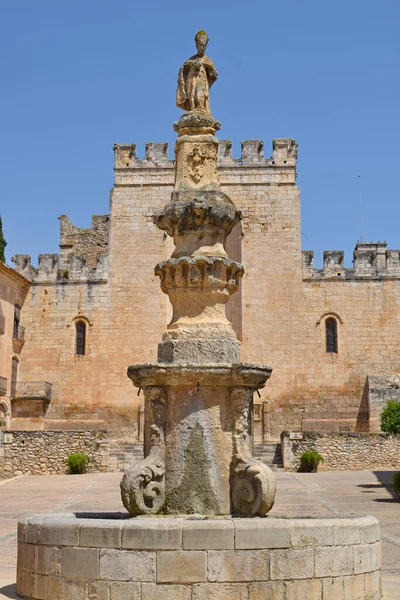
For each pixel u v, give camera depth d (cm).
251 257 5778
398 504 2794
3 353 5356
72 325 5750
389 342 5628
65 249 7369
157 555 1055
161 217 1500
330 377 5600
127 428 5591
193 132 1554
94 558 1074
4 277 5347
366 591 1143
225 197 1530
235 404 1332
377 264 5744
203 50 1611
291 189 5866
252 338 5659
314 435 4744
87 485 3716
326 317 5678
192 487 1302
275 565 1068
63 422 5616
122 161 5969
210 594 1045
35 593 1124
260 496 1271
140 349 5700
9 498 3209
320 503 2811
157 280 5794
